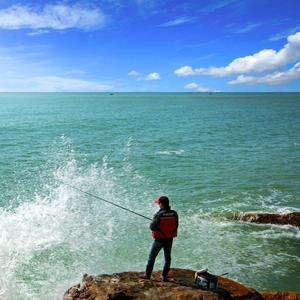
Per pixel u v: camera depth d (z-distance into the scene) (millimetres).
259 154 28594
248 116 68500
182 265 11008
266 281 10242
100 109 90125
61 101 154750
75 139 35312
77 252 11742
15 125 46781
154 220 7578
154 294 7293
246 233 13461
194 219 14727
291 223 14180
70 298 7547
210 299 7156
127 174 21766
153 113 76250
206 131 43469
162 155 27641
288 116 68250
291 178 21375
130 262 11273
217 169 23328
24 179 20219
